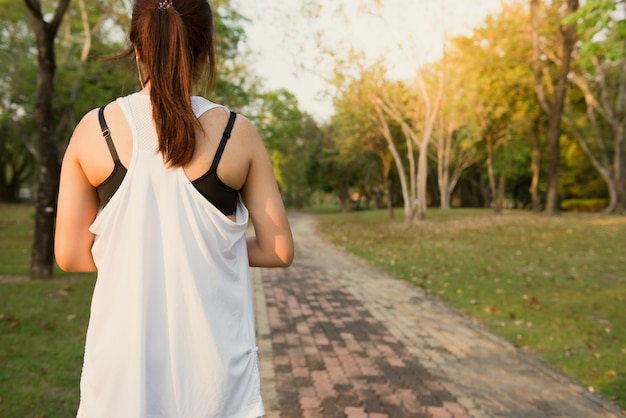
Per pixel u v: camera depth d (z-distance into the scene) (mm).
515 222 25172
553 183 28094
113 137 1306
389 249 16297
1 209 42594
